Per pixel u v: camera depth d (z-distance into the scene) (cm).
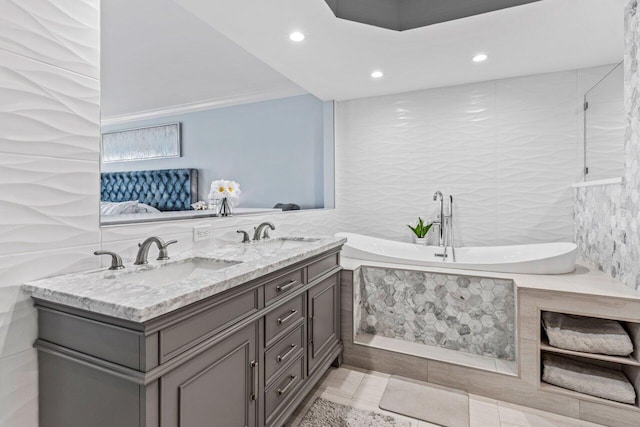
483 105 304
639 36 165
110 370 91
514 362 205
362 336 242
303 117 389
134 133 492
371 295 246
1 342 98
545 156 286
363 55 244
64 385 102
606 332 176
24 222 103
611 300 170
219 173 437
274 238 228
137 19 246
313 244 197
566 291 179
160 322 89
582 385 177
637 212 170
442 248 304
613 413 171
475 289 216
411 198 335
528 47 232
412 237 337
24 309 104
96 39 124
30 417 106
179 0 175
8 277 100
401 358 217
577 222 269
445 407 184
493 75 287
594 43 227
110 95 411
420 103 328
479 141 307
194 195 440
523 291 188
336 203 365
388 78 293
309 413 178
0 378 98
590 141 260
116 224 132
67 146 114
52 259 111
